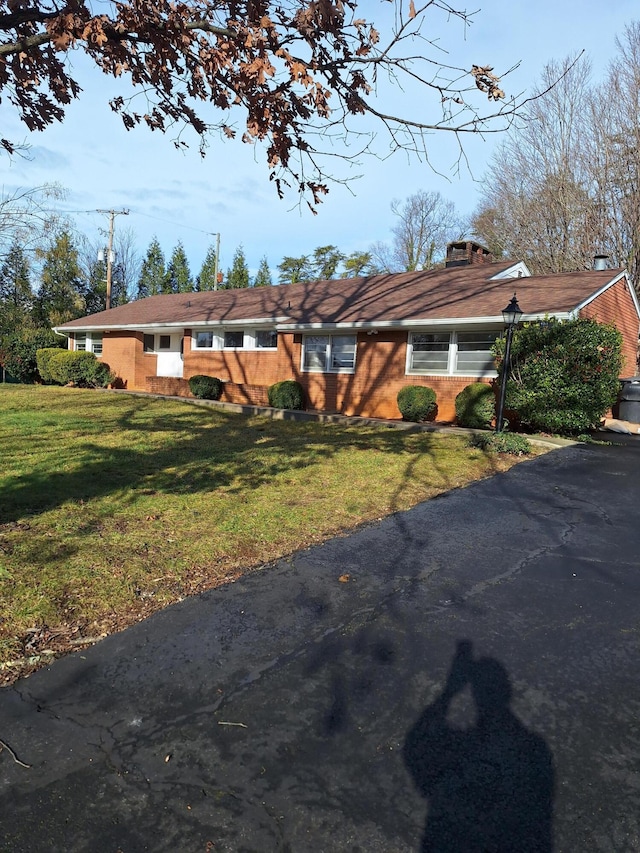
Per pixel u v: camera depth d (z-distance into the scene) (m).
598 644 3.25
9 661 2.94
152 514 5.43
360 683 2.83
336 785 2.15
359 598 3.81
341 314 15.68
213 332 19.53
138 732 2.43
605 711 2.63
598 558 4.65
